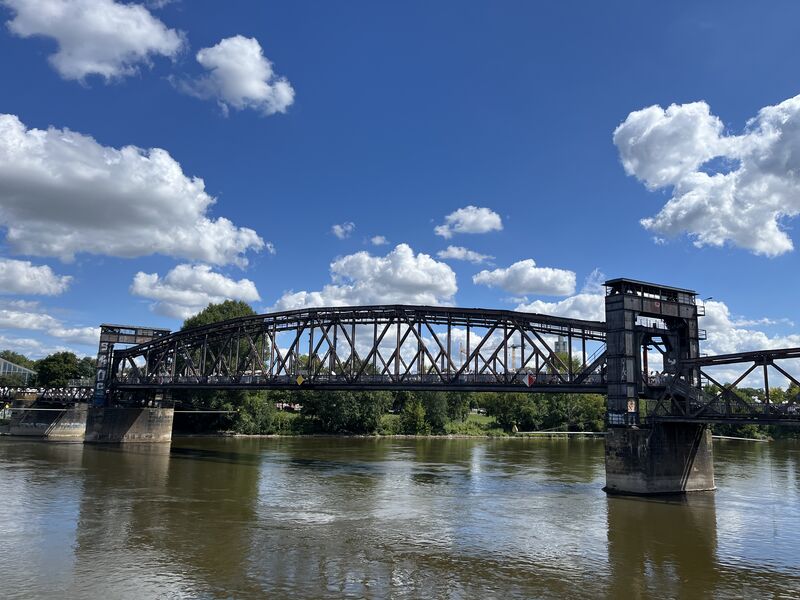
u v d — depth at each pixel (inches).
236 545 1282.0
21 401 3961.6
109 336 3759.8
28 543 1272.1
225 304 5054.1
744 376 1871.3
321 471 2534.5
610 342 2075.5
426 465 2859.3
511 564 1170.0
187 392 4589.1
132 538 1327.5
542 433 5782.5
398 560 1186.6
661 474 1989.4
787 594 1023.0
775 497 1946.4
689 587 1050.7
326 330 2861.7
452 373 2516.0
